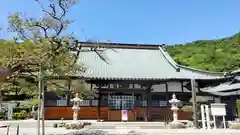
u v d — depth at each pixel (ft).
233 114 78.59
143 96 85.51
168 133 54.29
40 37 42.01
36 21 41.52
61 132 57.47
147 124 71.51
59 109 79.87
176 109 69.92
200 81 86.99
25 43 41.34
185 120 79.15
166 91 85.35
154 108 83.41
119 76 81.92
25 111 101.30
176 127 65.87
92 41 49.65
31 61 40.34
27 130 61.11
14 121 80.94
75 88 53.72
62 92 53.78
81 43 94.89
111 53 102.83
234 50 206.49
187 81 85.20
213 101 85.30
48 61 41.34
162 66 95.71
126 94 85.20
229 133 53.57
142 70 90.17
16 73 41.42
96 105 82.33
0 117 95.25
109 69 89.04
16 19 40.50
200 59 193.77
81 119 80.69
